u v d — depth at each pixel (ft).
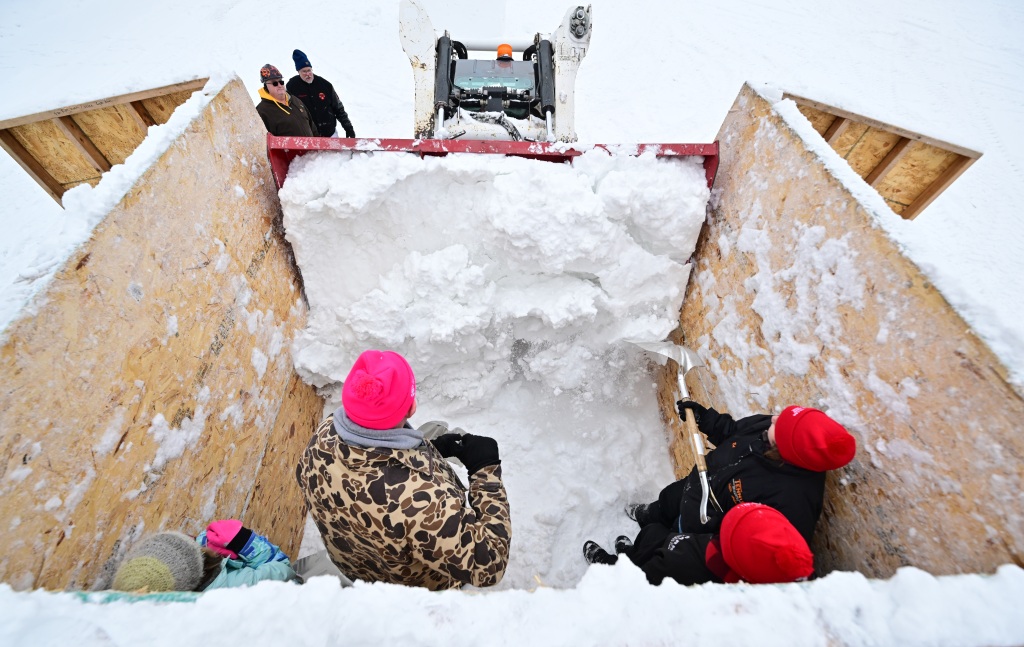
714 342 8.09
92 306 4.59
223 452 6.35
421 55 10.87
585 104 20.51
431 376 9.34
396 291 8.59
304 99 13.99
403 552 4.38
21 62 22.61
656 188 8.11
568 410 9.52
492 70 11.80
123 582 3.72
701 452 6.35
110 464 4.54
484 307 8.58
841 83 21.49
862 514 5.05
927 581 3.37
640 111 20.02
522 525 8.51
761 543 4.22
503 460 9.19
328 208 7.97
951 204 16.51
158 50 23.31
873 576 4.87
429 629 3.16
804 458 4.87
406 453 4.39
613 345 9.14
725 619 3.24
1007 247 15.19
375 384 4.12
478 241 8.47
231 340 6.81
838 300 5.58
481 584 4.67
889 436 4.78
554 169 8.06
